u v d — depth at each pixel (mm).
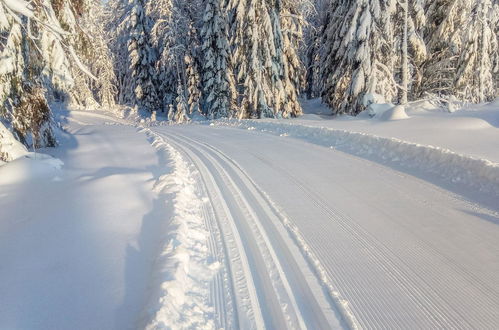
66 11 7559
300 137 11992
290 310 2857
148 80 34875
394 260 3639
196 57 30562
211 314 2809
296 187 6211
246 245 3977
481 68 18859
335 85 22156
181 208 4840
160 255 3473
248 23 20062
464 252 3760
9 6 5953
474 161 6082
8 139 7227
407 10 17078
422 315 2809
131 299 2900
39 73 8391
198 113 29953
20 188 6043
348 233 4281
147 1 32750
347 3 19984
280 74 21875
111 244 3877
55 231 4230
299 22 23766
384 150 8445
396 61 19891
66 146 10406
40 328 2562
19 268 3400
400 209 5031
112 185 5977
